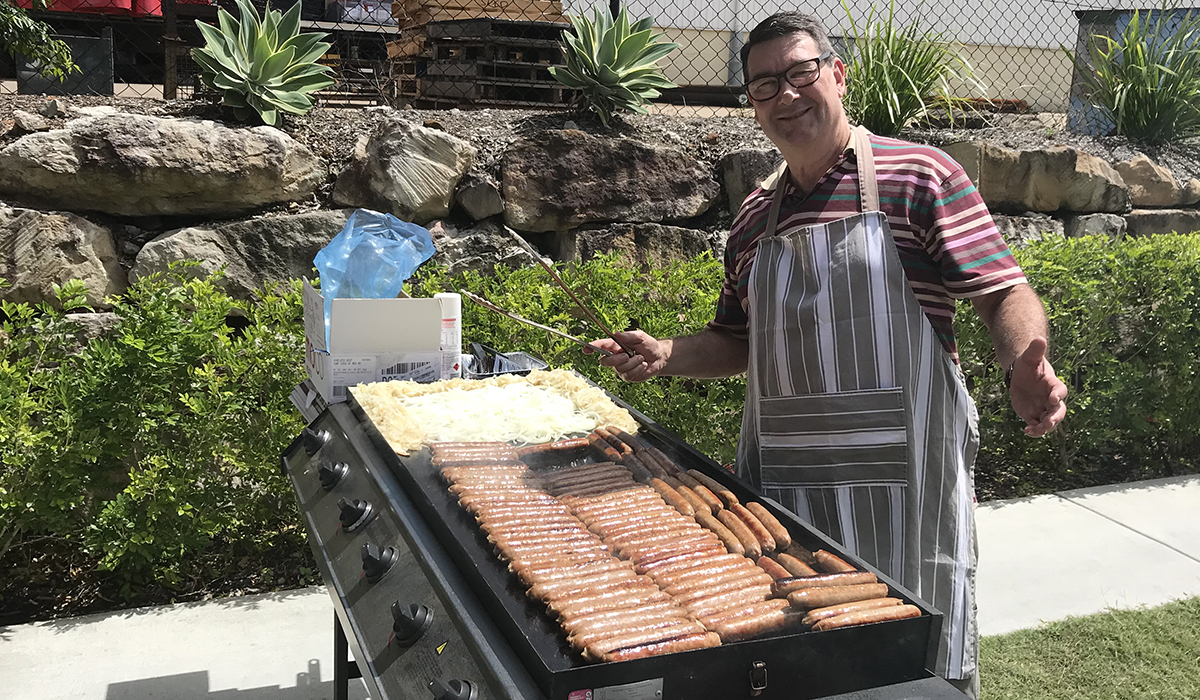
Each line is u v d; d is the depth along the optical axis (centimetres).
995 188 609
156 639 326
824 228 202
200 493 359
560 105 616
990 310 197
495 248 504
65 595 356
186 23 698
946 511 199
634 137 563
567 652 124
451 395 238
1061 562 397
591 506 171
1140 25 764
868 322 198
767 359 213
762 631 130
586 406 232
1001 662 319
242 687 298
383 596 165
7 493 328
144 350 346
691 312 431
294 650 321
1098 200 637
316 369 267
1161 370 518
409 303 249
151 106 514
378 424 209
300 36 526
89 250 446
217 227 464
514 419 219
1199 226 671
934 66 652
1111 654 325
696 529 163
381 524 183
